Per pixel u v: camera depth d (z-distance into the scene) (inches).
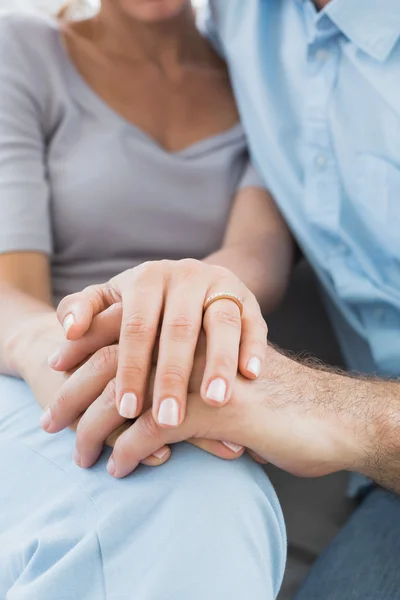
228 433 18.7
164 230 29.3
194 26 31.5
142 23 29.0
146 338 18.8
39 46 28.9
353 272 27.9
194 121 30.2
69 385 19.4
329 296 30.6
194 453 18.8
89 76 29.2
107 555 17.3
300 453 19.2
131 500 17.9
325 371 21.0
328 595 22.6
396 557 23.3
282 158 28.8
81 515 18.0
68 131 28.8
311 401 19.7
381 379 21.3
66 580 17.0
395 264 27.5
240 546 17.3
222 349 18.7
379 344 27.6
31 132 28.4
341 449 19.5
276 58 29.0
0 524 18.9
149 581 16.7
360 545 24.0
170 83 30.0
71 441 19.9
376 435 19.6
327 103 27.4
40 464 19.5
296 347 31.2
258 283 26.9
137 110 29.4
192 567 16.8
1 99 28.1
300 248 31.2
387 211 26.5
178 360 18.5
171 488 17.9
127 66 29.5
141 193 28.6
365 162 26.8
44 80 28.9
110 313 19.7
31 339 22.0
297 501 27.1
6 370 22.7
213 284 20.0
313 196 27.8
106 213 28.4
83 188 28.2
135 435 18.4
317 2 27.5
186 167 29.3
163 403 18.1
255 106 29.1
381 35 25.7
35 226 27.2
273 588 18.6
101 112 28.9
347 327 30.1
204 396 18.2
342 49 27.2
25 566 17.8
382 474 20.1
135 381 18.4
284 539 18.8
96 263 29.3
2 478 19.6
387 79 26.1
